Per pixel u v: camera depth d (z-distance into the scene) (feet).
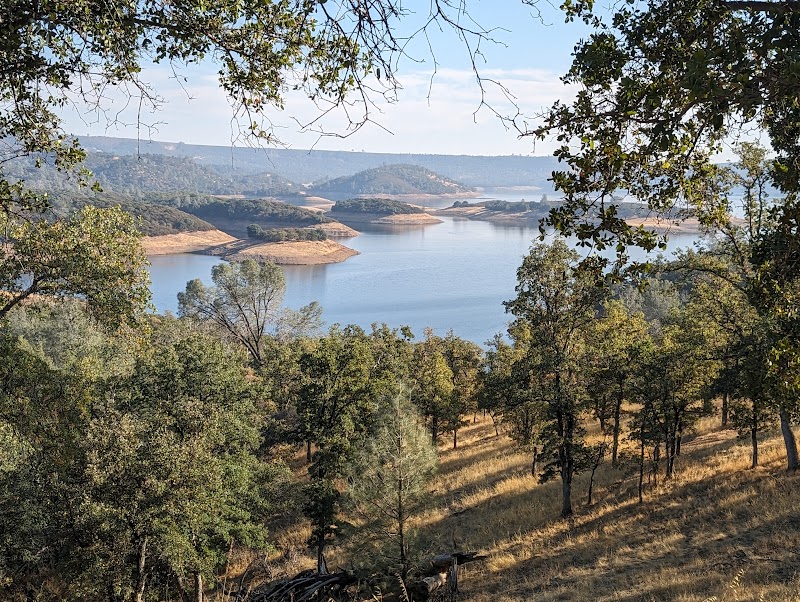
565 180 20.11
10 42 18.86
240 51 20.56
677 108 18.89
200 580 62.64
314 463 98.07
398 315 413.39
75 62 20.71
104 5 18.21
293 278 576.20
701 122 20.18
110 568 58.70
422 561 63.98
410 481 63.41
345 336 139.23
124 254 42.75
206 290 216.13
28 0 18.62
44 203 32.58
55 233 40.04
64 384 44.45
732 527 65.87
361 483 64.59
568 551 72.59
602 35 20.58
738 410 85.66
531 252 80.79
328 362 102.53
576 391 81.46
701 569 55.42
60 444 44.93
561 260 78.69
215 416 74.54
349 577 61.67
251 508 82.12
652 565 60.85
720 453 98.68
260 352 219.82
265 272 216.74
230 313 218.59
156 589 67.92
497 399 97.86
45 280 41.70
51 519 60.95
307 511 80.53
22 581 72.84
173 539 57.57
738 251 72.18
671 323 110.93
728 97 16.02
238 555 89.20
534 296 80.89
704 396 88.84
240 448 86.07
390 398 71.15
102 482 56.34
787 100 16.90
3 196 31.55
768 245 25.68
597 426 138.51
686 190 22.81
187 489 59.16
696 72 15.48
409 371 137.59
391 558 61.62
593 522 81.82
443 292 500.74
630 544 70.28
